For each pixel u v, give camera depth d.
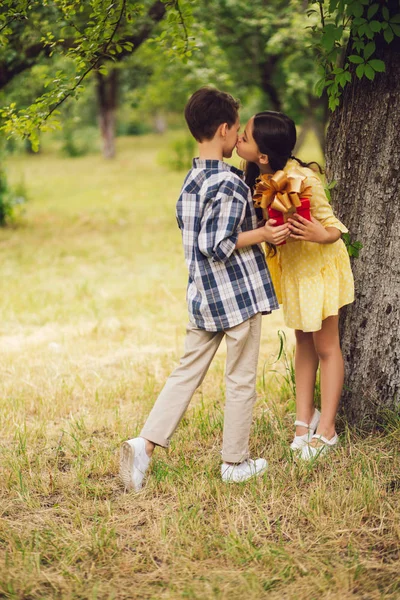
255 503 2.79
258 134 2.89
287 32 9.70
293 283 3.08
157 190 16.20
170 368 4.71
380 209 3.22
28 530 2.69
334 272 3.03
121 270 7.95
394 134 3.15
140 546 2.58
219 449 3.37
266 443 3.41
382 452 3.14
